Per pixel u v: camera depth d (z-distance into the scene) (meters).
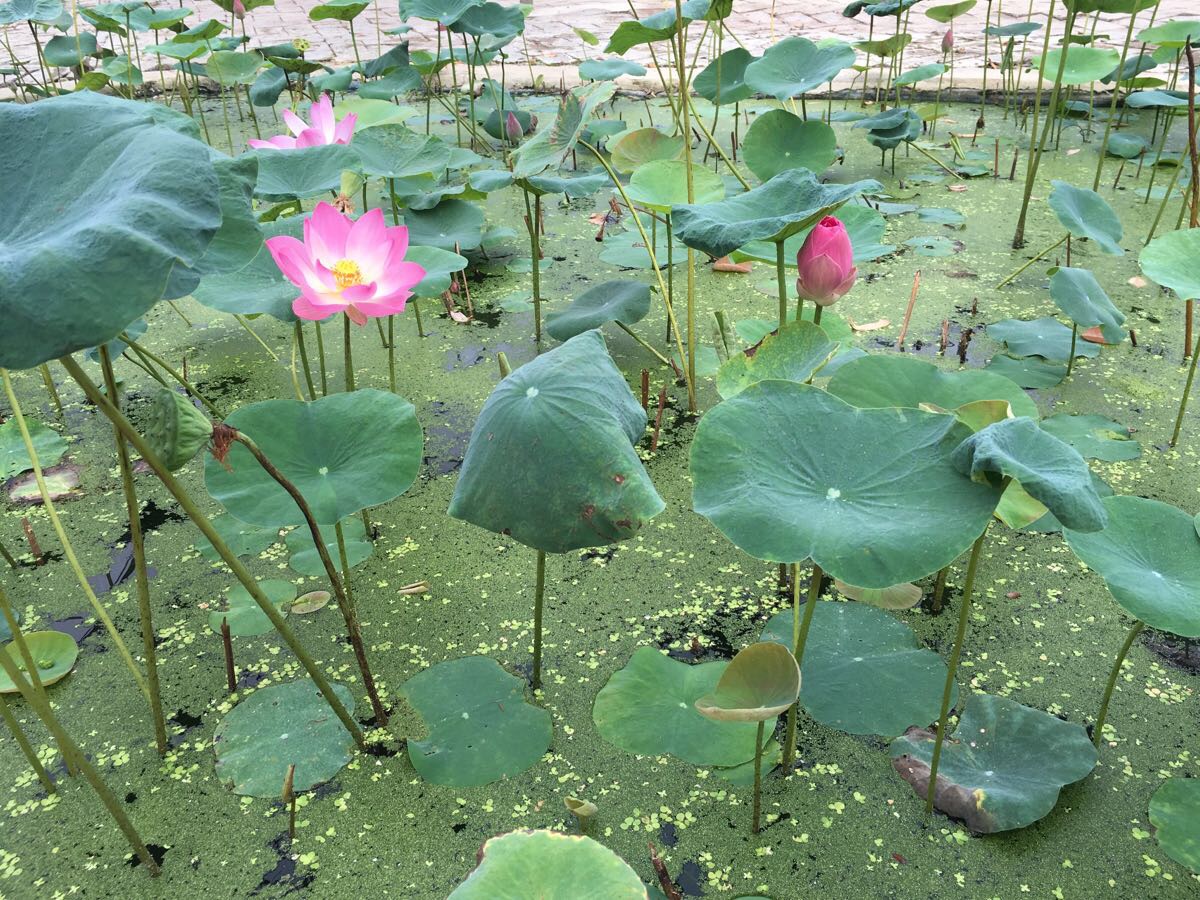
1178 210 3.32
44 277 0.83
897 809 1.34
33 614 1.76
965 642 1.64
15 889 1.28
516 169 2.21
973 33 5.76
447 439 2.24
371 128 2.79
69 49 4.56
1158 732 1.46
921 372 1.78
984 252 3.13
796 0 6.89
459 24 3.71
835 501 1.19
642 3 7.16
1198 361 2.45
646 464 2.14
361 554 1.86
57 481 2.13
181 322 2.85
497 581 1.82
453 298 2.95
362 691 1.58
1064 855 1.27
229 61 4.45
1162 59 3.96
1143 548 1.40
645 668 1.58
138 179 0.93
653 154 3.03
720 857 1.29
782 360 1.69
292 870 1.29
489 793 1.39
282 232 2.03
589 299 2.51
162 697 1.58
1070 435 2.13
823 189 1.60
